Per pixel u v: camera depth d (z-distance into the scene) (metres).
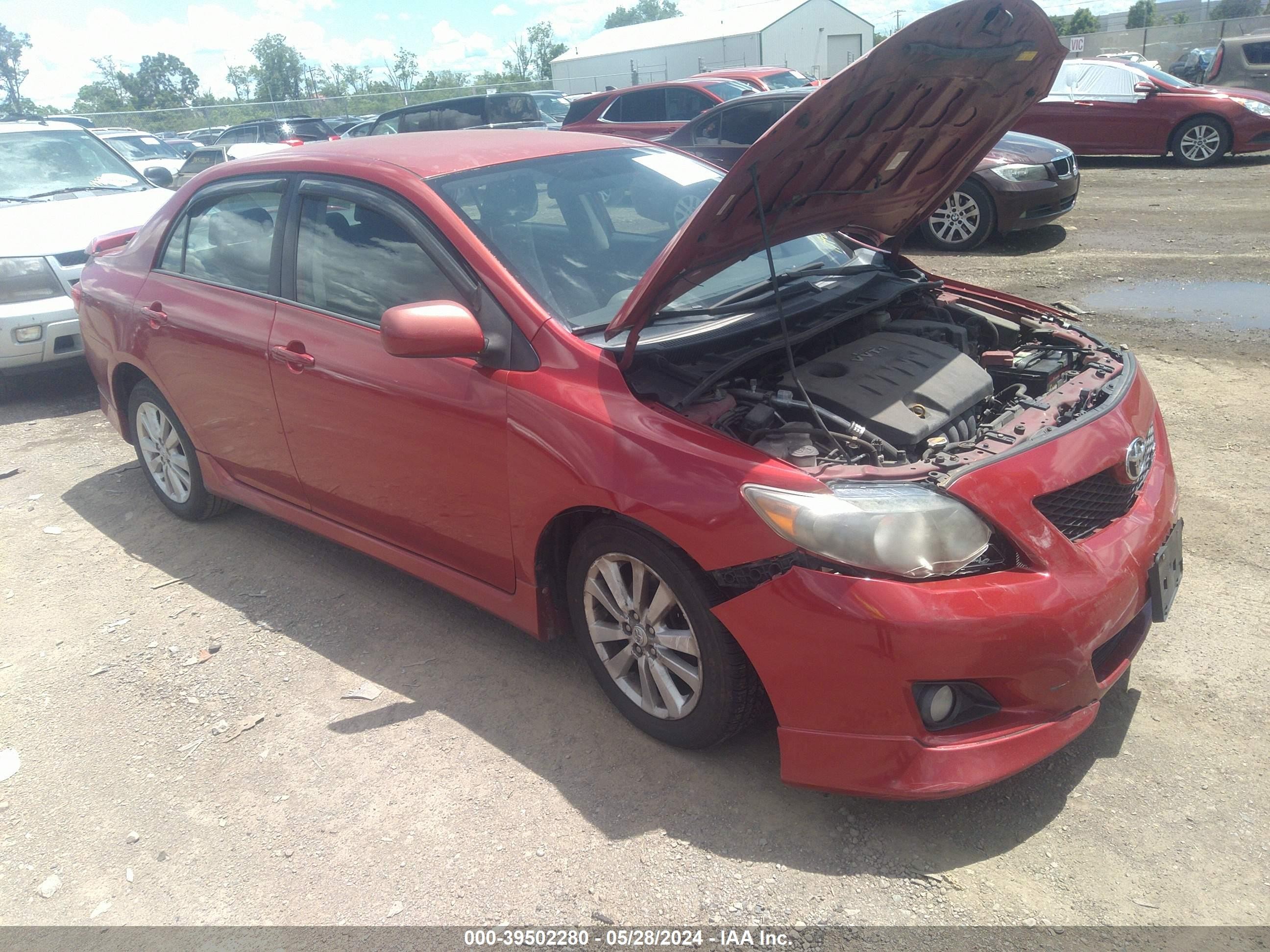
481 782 2.89
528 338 2.96
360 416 3.42
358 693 3.37
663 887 2.46
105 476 5.57
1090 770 2.74
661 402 2.74
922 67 2.61
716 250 2.80
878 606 2.32
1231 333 6.45
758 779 2.80
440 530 3.35
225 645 3.74
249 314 3.87
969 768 2.39
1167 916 2.28
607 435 2.72
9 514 5.12
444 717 3.20
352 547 3.86
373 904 2.49
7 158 7.64
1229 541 3.88
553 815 2.73
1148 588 2.71
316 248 3.65
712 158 10.57
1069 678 2.45
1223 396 5.37
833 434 2.64
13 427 6.52
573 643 3.57
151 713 3.36
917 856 2.50
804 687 2.46
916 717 2.38
